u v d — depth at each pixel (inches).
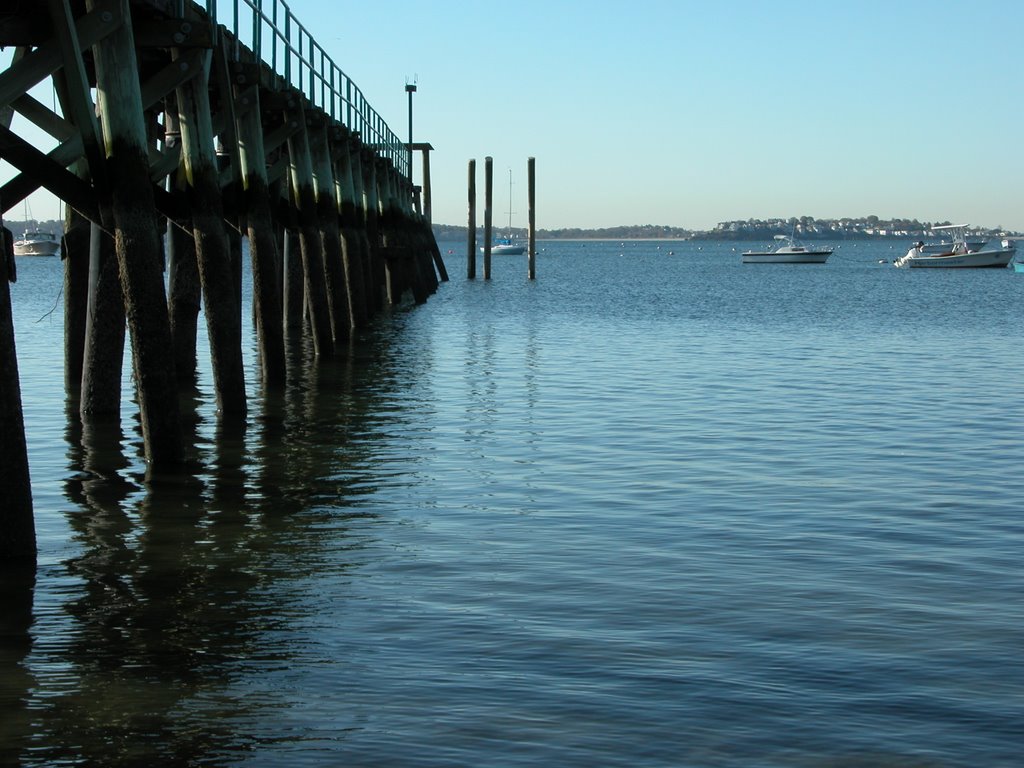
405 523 459.2
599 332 1373.0
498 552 419.2
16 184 480.1
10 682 300.2
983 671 312.5
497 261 5959.6
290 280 1237.7
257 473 546.9
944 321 1616.6
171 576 388.5
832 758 263.0
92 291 669.9
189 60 571.2
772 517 475.5
